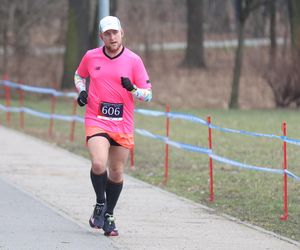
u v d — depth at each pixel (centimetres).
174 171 3039
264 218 2177
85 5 7188
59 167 3081
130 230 1977
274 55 6581
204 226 2052
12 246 1770
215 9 11381
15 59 7956
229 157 3338
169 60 9650
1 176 2841
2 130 4412
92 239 1858
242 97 7300
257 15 9988
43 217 2116
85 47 7150
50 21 8012
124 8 9831
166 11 11750
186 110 6112
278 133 4150
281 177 2862
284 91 6397
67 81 7112
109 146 1817
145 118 5138
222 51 10162
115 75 1794
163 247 1797
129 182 2769
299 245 1850
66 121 4891
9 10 7250
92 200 2392
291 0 6612
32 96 6869
